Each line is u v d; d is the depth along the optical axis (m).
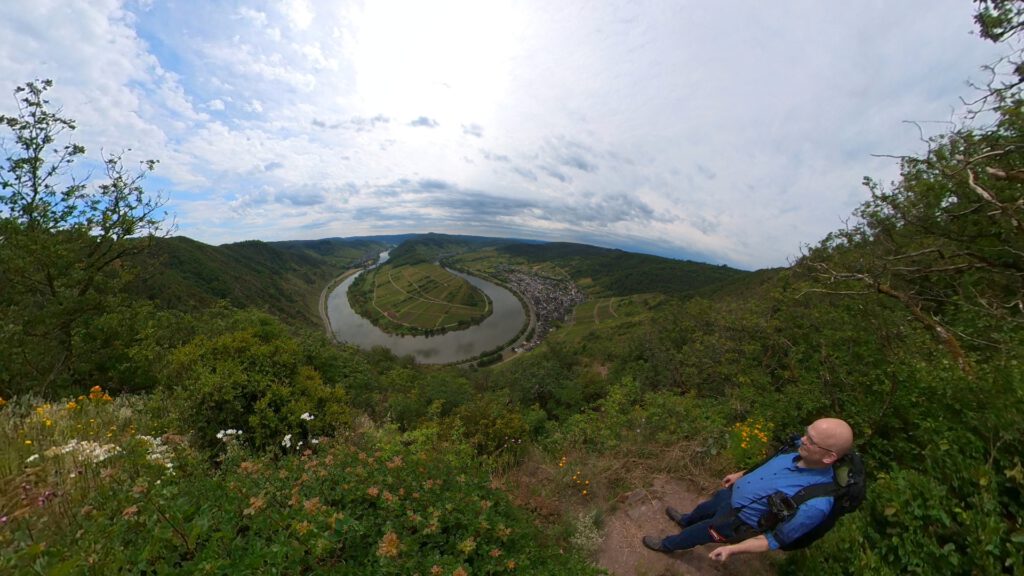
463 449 5.50
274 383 5.71
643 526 3.70
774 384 6.18
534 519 3.68
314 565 2.10
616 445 5.33
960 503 2.24
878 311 5.01
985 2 5.37
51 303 8.41
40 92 8.69
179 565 2.11
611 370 30.17
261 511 2.44
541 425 9.64
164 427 4.70
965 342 4.61
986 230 5.56
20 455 3.32
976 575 1.92
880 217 7.06
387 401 11.05
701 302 25.41
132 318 8.85
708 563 3.16
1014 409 2.50
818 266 6.65
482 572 2.38
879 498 2.54
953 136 5.89
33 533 2.31
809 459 2.47
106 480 2.84
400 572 2.19
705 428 5.20
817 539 2.45
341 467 3.19
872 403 3.59
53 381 7.48
